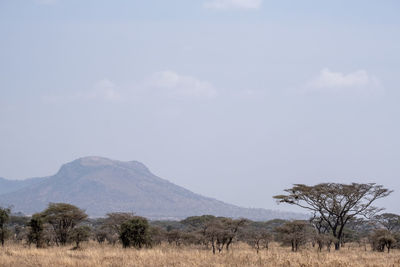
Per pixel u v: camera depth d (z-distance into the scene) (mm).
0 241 103688
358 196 111250
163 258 65250
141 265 56625
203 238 107812
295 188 113188
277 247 116938
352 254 88062
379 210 112500
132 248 95750
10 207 106812
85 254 71688
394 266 59656
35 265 56438
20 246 98000
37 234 100375
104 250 84500
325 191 111312
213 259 64125
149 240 102000
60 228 109688
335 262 60406
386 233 112812
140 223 102375
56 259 60750
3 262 58281
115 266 55844
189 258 65438
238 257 66562
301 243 105000
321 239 103062
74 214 109062
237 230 119438
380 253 98375
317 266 57938
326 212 115000
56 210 110500
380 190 110500
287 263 58875
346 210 112812
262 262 60469
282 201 116250
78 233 106875
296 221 113750
